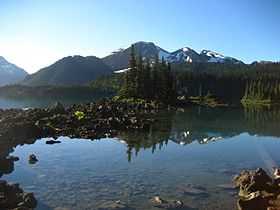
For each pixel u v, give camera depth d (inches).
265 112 4758.9
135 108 3914.9
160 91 5462.6
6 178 1146.0
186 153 1664.6
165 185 1107.9
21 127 1915.6
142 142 1955.0
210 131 2534.5
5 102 5880.9
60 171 1252.5
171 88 5620.1
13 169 1262.3
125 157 1528.1
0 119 2138.3
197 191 1048.2
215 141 2078.0
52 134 2049.7
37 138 1931.6
